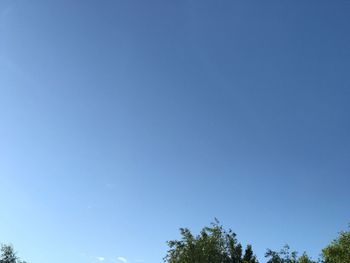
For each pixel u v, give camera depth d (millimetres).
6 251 69875
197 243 54719
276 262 56875
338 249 43625
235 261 57375
